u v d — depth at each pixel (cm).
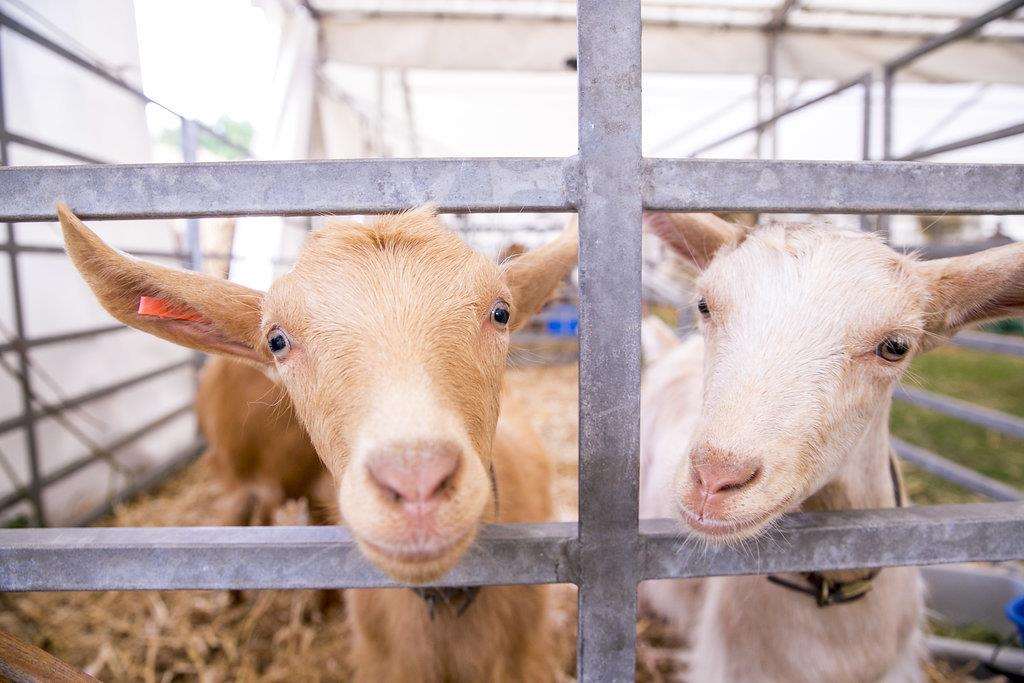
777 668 63
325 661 94
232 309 47
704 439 44
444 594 56
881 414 56
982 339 149
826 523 43
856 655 61
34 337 133
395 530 31
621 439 39
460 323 40
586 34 36
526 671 66
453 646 60
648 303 234
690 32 239
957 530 43
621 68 36
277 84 240
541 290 53
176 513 144
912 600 65
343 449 37
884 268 50
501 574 40
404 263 41
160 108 144
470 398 39
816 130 339
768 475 43
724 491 41
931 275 51
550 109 340
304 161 37
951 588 96
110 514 142
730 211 39
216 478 119
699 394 94
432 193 37
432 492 31
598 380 38
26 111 128
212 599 108
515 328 53
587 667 41
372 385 35
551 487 84
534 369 279
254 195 37
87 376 148
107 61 152
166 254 155
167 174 37
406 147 371
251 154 203
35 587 38
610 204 37
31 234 132
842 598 57
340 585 39
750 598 64
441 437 32
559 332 295
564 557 40
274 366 50
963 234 326
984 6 216
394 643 61
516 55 252
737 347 49
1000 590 94
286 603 107
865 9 223
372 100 318
